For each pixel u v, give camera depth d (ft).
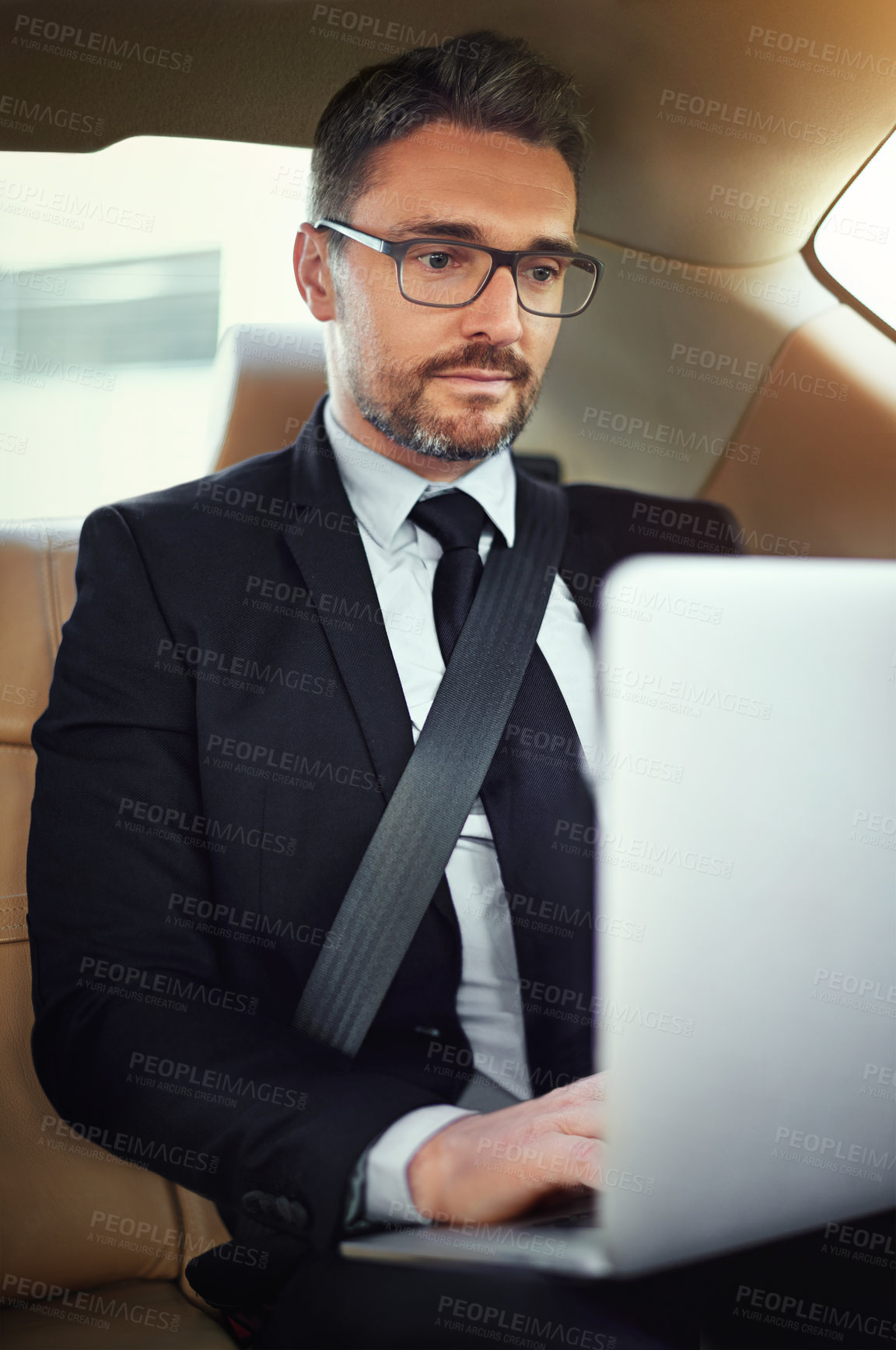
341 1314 2.09
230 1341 2.58
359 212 3.39
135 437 5.03
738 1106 1.45
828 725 1.35
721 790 1.36
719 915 1.39
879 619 1.34
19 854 3.13
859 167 3.90
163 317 4.70
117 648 3.15
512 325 3.34
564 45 3.45
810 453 4.67
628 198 4.06
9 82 3.30
